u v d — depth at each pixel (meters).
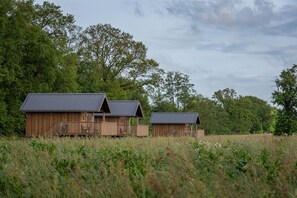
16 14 45.06
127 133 48.06
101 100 42.81
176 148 15.77
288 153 12.14
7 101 46.53
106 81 67.81
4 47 43.09
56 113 43.06
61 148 16.39
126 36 70.81
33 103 43.09
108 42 70.12
